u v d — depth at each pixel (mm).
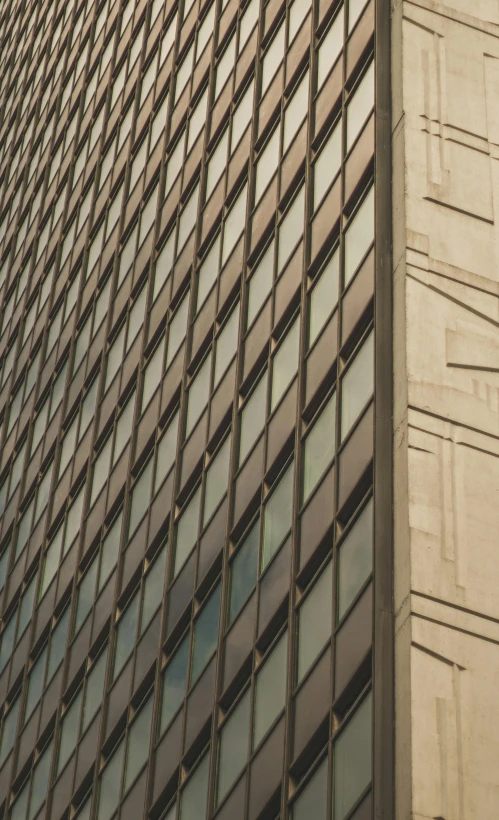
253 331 54781
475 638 39156
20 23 109312
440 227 45812
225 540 51438
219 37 67938
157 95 73812
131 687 55812
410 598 39125
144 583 57688
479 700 38250
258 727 45000
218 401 55938
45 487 72875
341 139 51938
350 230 48938
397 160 47156
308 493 46625
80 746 58750
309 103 55688
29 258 87688
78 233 79750
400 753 37281
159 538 57656
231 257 58969
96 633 60750
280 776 42562
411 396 42281
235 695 48000
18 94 103250
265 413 51562
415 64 49000
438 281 44688
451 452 41938
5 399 84000
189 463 56812
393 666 38750
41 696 64625
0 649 72000
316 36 57062
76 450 69812
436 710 37688
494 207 46906
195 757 49438
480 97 49188
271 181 57406
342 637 41375
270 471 49750
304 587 45094
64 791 58938
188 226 64688
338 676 40969
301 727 42312
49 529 70125
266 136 59438
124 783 53781
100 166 79562
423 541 40156
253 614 47844
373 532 41094
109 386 68125
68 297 78125
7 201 97375
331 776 39688
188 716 50406
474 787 36969
